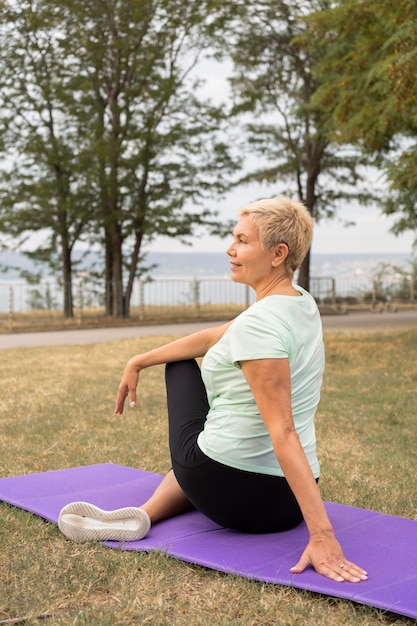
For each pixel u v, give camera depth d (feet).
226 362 10.56
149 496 13.08
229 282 86.48
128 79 73.87
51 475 14.67
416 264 101.96
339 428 20.81
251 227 10.75
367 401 25.08
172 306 82.89
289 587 9.32
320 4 73.05
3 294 68.03
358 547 10.55
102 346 45.50
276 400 9.96
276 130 82.43
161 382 29.66
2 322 72.49
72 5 69.36
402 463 16.84
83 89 69.67
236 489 10.59
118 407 12.62
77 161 72.74
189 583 9.67
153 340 49.26
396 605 8.63
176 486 11.75
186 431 11.11
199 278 84.33
